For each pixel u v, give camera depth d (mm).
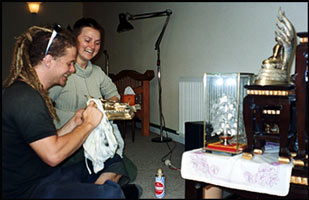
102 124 1304
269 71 1289
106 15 5738
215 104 1430
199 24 2992
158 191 1599
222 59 2697
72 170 1319
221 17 2688
